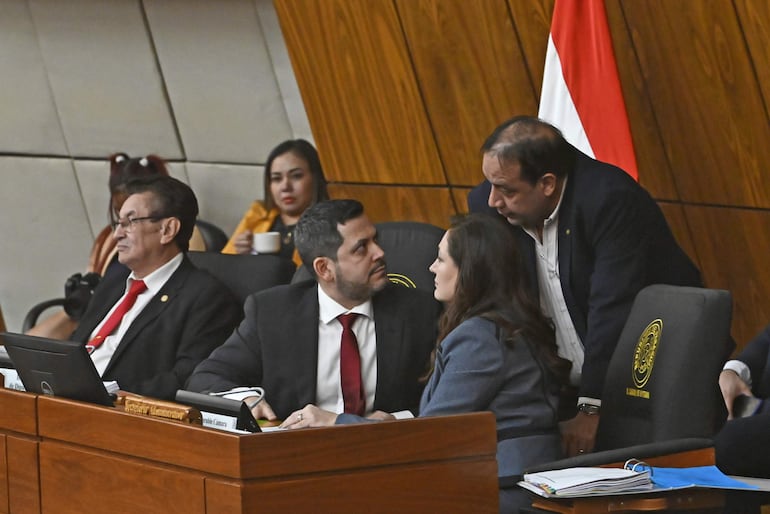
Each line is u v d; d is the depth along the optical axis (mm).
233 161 25844
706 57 16609
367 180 21766
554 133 13680
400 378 13312
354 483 9047
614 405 12117
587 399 13320
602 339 13391
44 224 28469
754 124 16375
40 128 27703
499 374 11508
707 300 11453
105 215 27734
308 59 21750
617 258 13547
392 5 19844
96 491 10008
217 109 25516
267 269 16031
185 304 15438
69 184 27891
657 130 17938
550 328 11844
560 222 13891
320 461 8953
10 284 29125
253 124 25297
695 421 11359
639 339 11969
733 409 13414
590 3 15766
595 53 15766
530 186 13633
